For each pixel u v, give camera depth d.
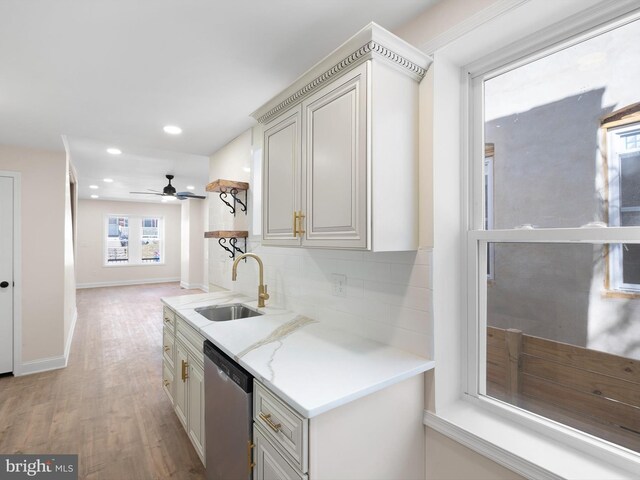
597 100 1.15
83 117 2.50
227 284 3.32
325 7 1.36
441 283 1.39
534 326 1.29
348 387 1.13
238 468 1.39
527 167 1.32
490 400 1.39
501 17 1.16
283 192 1.69
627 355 1.08
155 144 3.28
